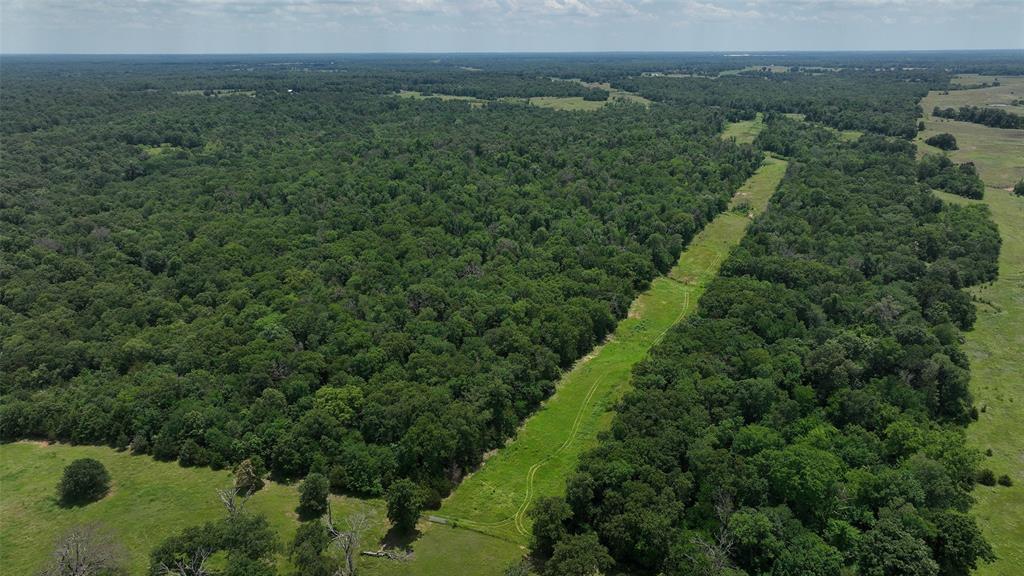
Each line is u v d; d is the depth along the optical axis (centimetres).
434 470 7725
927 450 7150
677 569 6138
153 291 11475
